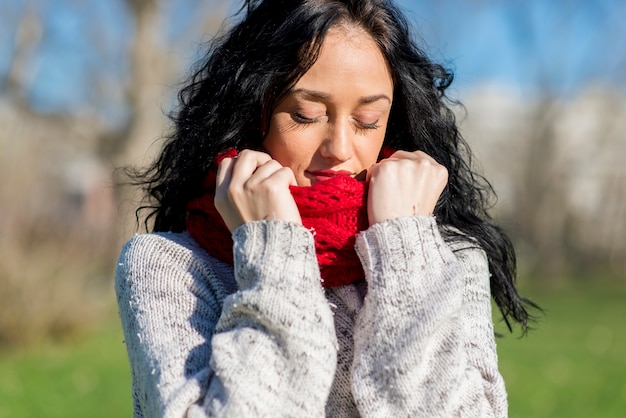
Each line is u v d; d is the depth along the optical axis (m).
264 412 1.62
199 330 1.79
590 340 10.15
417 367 1.66
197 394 1.64
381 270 1.77
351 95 1.85
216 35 2.46
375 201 1.85
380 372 1.68
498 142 23.59
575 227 21.22
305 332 1.68
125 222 3.42
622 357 8.91
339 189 1.84
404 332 1.69
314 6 1.87
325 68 1.84
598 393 7.06
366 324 1.74
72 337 9.43
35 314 9.09
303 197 1.85
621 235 21.02
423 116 2.11
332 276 1.87
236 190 1.82
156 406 1.67
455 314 1.72
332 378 1.69
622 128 21.75
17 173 9.36
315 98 1.86
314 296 1.73
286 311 1.69
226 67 1.98
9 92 15.26
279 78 1.86
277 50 1.86
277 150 1.91
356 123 1.89
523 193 21.91
